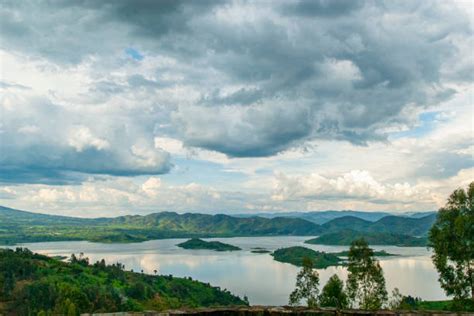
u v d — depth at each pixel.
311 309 16.03
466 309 41.53
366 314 15.73
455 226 40.53
